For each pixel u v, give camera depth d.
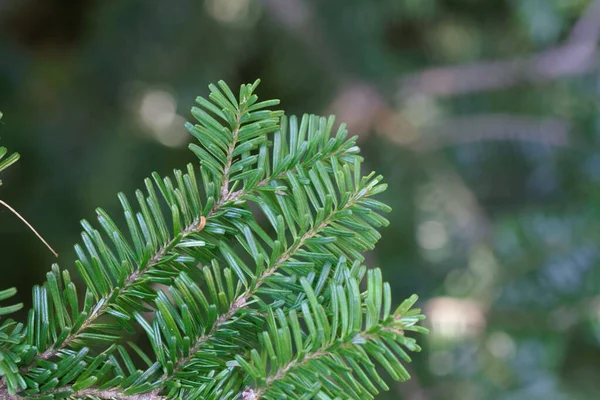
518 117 2.01
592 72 1.85
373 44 2.03
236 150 0.75
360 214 0.75
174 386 0.73
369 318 0.72
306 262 0.75
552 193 2.04
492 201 2.14
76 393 0.73
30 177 1.95
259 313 0.75
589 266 1.51
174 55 1.98
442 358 1.58
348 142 0.77
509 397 1.47
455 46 2.23
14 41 2.13
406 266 1.76
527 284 1.54
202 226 0.75
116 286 0.75
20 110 2.02
